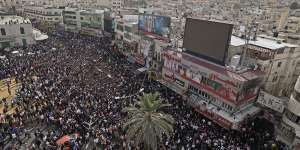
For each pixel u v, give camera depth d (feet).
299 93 109.60
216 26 129.08
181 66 152.97
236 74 125.29
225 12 392.27
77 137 101.50
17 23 254.27
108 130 107.65
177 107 136.36
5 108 121.08
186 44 149.38
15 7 442.09
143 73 185.26
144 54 195.00
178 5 482.28
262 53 133.39
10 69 169.89
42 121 114.62
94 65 196.13
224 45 127.44
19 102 125.59
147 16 194.08
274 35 182.60
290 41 181.78
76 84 153.89
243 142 110.73
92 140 104.94
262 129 125.29
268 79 137.80
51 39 288.92
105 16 300.20
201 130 115.14
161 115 87.56
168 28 180.14
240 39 154.71
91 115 116.67
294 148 109.40
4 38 252.01
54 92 136.98
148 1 566.77
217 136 112.57
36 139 100.73
